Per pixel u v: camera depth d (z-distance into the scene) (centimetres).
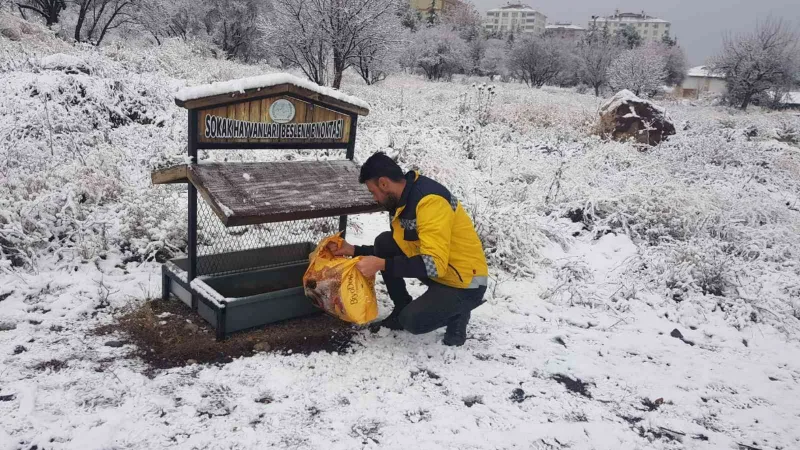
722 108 3111
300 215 335
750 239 633
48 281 393
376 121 1069
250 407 290
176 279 377
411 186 339
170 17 2339
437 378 339
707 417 332
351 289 335
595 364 376
